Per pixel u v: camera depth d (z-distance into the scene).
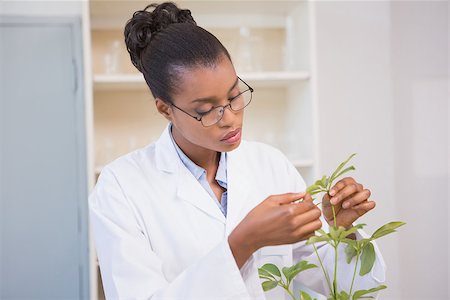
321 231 1.00
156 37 1.17
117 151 2.63
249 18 2.73
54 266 2.64
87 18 2.25
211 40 1.11
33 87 2.64
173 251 1.28
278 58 2.75
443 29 2.88
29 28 2.64
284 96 2.74
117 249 1.17
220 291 1.02
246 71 2.48
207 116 1.09
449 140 2.88
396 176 2.86
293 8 2.61
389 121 2.86
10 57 2.63
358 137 2.83
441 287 2.88
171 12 1.24
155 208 1.29
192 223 1.29
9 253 2.63
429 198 2.88
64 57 2.66
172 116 1.19
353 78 2.84
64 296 2.64
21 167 2.64
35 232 2.64
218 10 2.64
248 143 1.53
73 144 2.66
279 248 1.39
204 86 1.07
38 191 2.64
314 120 2.38
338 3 2.83
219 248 1.02
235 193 1.35
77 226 2.66
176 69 1.10
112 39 2.64
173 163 1.34
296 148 2.59
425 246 2.88
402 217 2.86
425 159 2.88
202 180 1.35
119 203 1.27
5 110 2.63
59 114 2.66
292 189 1.46
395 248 2.87
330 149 2.82
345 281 1.22
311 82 2.39
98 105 2.63
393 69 2.86
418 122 2.87
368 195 1.08
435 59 2.88
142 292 1.10
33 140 2.64
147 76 1.18
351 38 2.84
